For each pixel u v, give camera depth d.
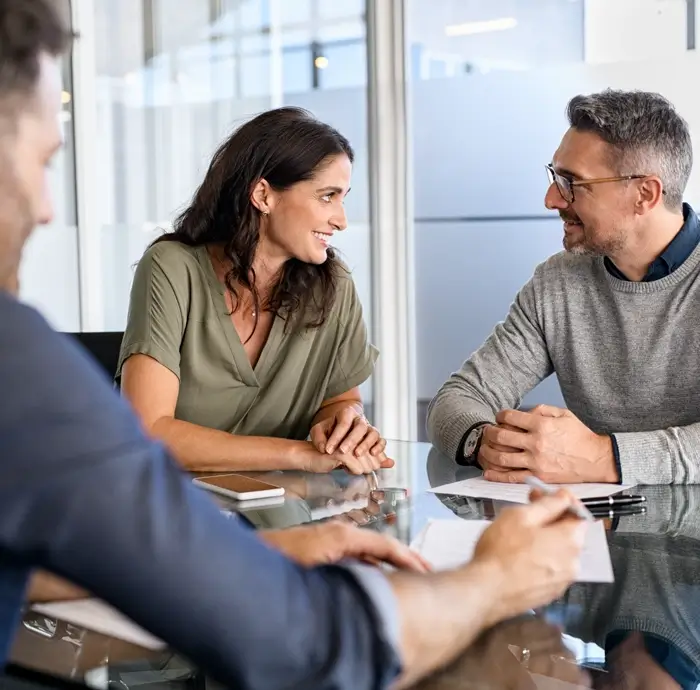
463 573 0.85
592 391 2.02
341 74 4.04
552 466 1.62
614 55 3.81
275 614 0.65
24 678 0.84
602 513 1.43
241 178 1.91
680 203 1.91
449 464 1.80
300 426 2.08
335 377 2.10
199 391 1.95
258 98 3.83
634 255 1.92
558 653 0.86
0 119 0.64
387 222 4.18
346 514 1.39
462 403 1.94
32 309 0.63
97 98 3.41
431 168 4.26
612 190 1.87
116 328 3.54
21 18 0.64
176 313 1.89
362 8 4.05
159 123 3.57
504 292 4.24
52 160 0.70
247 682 0.66
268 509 1.43
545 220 4.12
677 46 3.66
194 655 0.66
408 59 4.15
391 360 4.25
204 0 3.66
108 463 0.61
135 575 0.62
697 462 1.62
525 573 0.89
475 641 0.87
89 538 0.60
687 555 1.20
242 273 1.92
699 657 0.86
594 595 1.03
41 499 0.59
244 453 1.73
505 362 2.09
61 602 0.99
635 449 1.63
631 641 0.89
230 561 0.64
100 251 3.47
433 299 4.35
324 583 0.70
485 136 4.14
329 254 2.08
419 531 1.28
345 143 1.96
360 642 0.69
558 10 3.91
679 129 1.88
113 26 3.43
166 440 1.75
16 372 0.60
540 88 4.00
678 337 1.91
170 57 3.58
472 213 4.23
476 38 4.08
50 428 0.60
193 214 2.00
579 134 1.90
